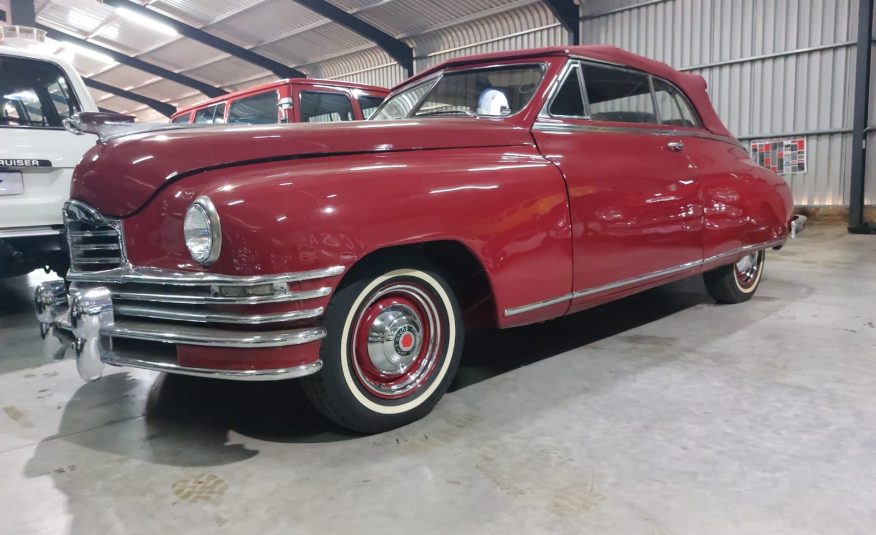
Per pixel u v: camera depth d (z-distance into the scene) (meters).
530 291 2.54
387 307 2.22
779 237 4.09
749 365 2.91
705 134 3.75
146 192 2.16
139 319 2.20
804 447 2.08
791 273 5.29
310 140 2.29
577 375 2.82
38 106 3.88
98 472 2.03
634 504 1.76
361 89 5.75
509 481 1.90
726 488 1.84
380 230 2.07
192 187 2.11
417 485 1.89
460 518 1.71
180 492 1.89
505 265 2.43
